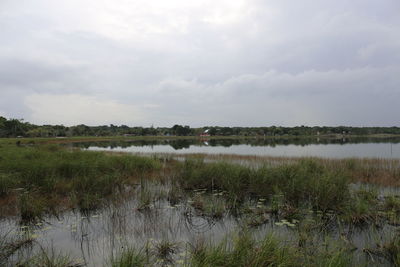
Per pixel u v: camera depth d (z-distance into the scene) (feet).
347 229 18.62
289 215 20.97
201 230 18.75
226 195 27.66
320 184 25.02
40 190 27.32
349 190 26.53
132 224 19.99
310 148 119.14
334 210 22.16
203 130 398.62
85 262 14.16
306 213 21.76
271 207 22.89
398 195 26.37
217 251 12.85
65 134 288.92
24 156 46.83
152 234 18.02
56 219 21.21
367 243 16.29
